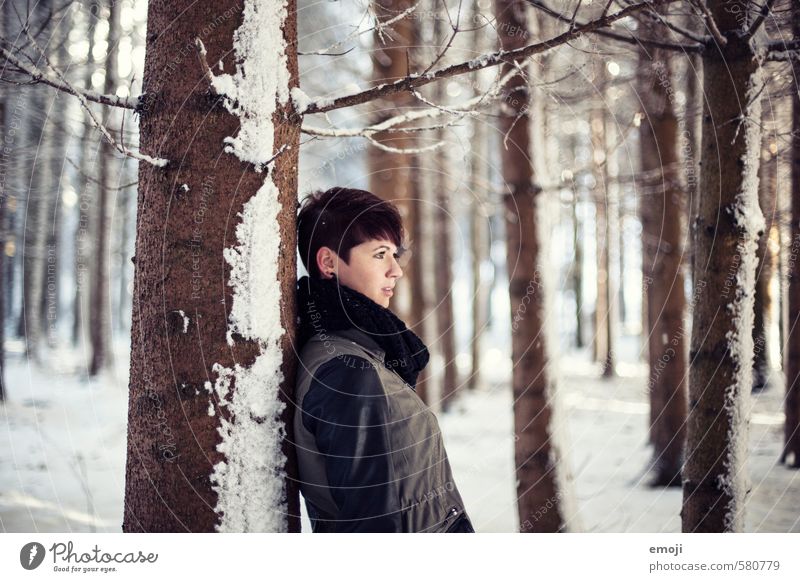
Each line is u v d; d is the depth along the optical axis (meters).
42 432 6.23
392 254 1.42
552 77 2.88
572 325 12.99
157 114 1.28
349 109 4.41
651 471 4.96
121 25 2.85
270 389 1.28
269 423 1.27
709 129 1.91
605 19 1.37
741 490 1.87
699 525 1.88
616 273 13.02
